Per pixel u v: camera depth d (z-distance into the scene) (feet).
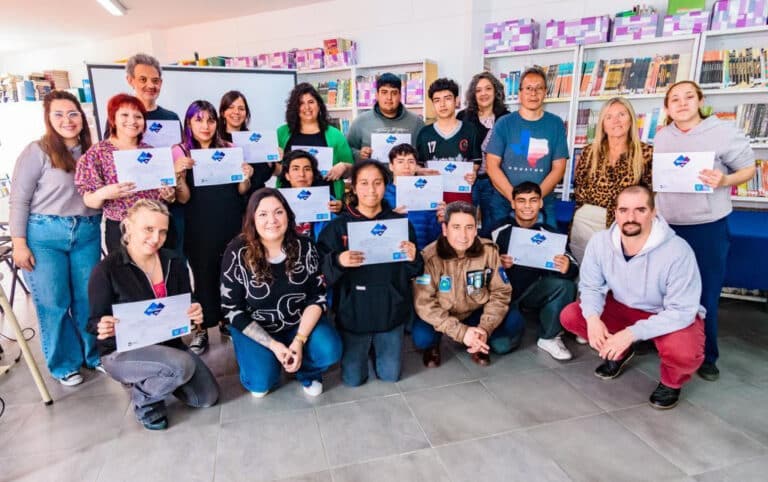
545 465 5.19
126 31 20.44
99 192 6.36
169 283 6.22
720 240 6.66
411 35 14.83
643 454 5.35
